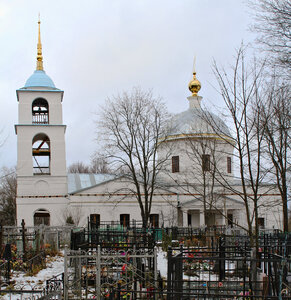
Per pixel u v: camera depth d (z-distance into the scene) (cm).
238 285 1480
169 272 1114
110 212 4494
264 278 1277
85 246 1942
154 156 3775
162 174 4856
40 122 4519
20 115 4375
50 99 4431
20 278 2034
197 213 4797
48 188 4406
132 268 1595
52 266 2447
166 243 3139
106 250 1959
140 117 3753
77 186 4700
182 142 4522
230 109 1675
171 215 4575
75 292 1591
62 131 4431
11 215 7325
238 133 1603
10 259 2053
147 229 2892
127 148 3781
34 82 4428
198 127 4019
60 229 3588
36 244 2467
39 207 4369
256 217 1405
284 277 1189
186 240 3331
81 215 4406
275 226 4503
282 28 1432
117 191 4150
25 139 4375
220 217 4700
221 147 4044
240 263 1884
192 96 4850
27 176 4369
